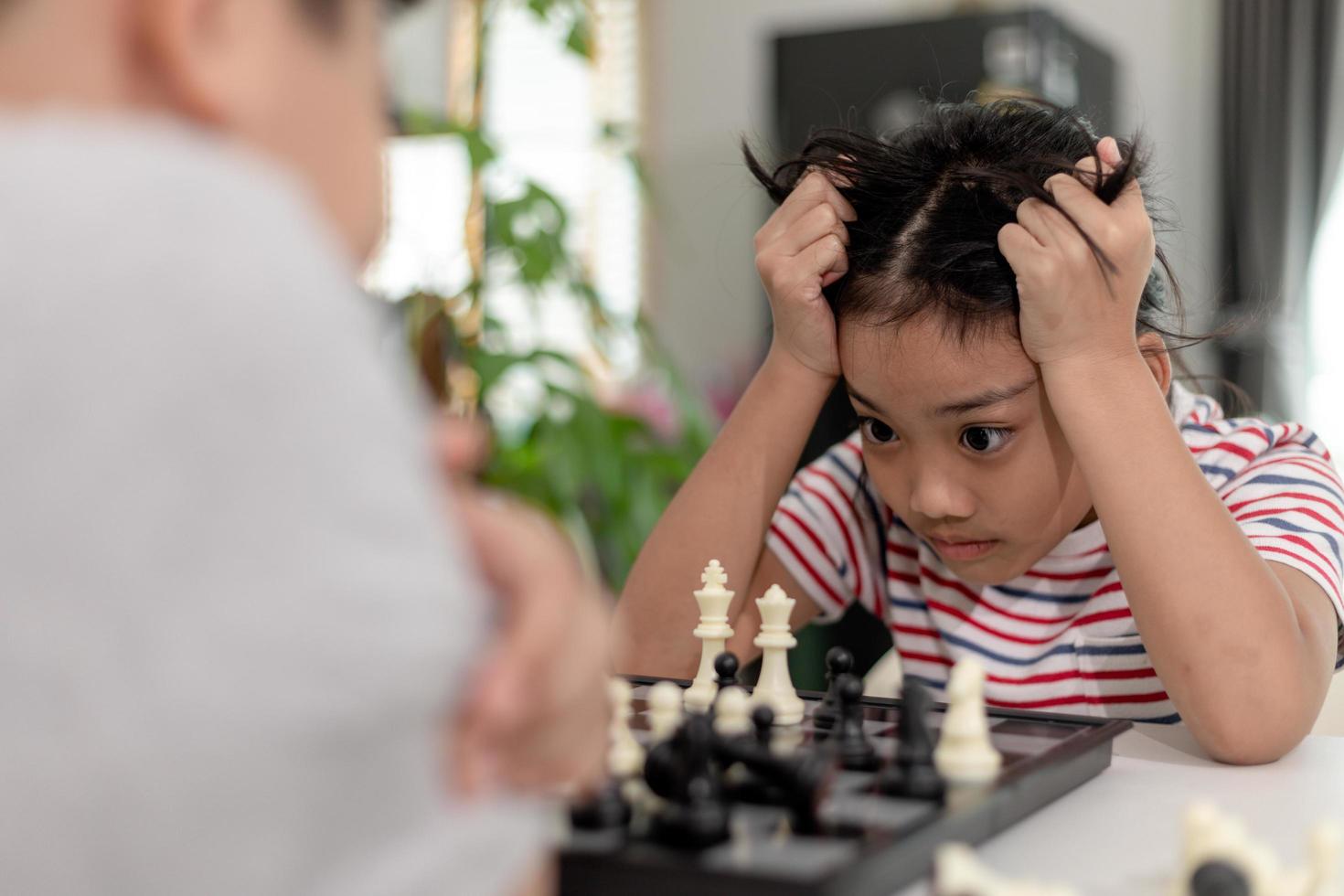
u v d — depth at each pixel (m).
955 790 0.60
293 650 0.28
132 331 0.28
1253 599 0.84
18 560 0.27
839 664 0.82
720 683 0.85
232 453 0.28
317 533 0.29
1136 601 0.87
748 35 4.00
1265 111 3.33
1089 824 0.64
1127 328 0.88
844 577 1.21
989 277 0.88
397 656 0.29
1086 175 0.92
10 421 0.28
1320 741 0.89
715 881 0.47
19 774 0.27
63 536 0.27
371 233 0.40
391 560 0.29
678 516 1.10
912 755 0.60
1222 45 3.38
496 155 1.91
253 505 0.28
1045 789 0.66
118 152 0.30
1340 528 1.00
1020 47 3.00
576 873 0.49
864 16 3.85
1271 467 1.05
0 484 0.28
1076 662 1.05
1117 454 0.87
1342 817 0.66
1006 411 0.90
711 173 4.04
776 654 0.84
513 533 0.37
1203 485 0.88
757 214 3.96
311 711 0.28
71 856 0.28
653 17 4.09
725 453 1.09
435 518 0.31
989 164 0.97
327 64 0.37
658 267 4.07
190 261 0.29
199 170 0.30
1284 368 3.24
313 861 0.29
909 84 3.14
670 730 0.68
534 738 0.38
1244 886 0.47
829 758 0.58
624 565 1.97
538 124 4.14
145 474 0.28
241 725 0.28
